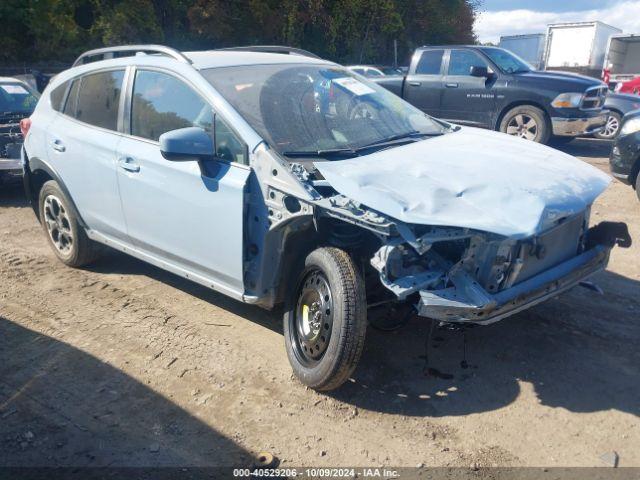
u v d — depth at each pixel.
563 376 3.72
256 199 3.63
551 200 3.19
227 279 3.94
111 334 4.31
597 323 4.35
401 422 3.33
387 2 29.50
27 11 21.03
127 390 3.63
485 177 3.34
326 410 3.44
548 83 10.20
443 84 11.39
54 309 4.72
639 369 3.79
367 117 4.34
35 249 6.14
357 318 3.25
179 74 4.23
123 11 21.59
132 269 5.54
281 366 3.88
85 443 3.17
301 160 3.66
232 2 24.81
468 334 4.22
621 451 3.08
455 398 3.53
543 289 3.42
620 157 7.12
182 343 4.17
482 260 3.20
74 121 5.13
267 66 4.45
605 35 22.67
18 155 7.80
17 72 20.42
